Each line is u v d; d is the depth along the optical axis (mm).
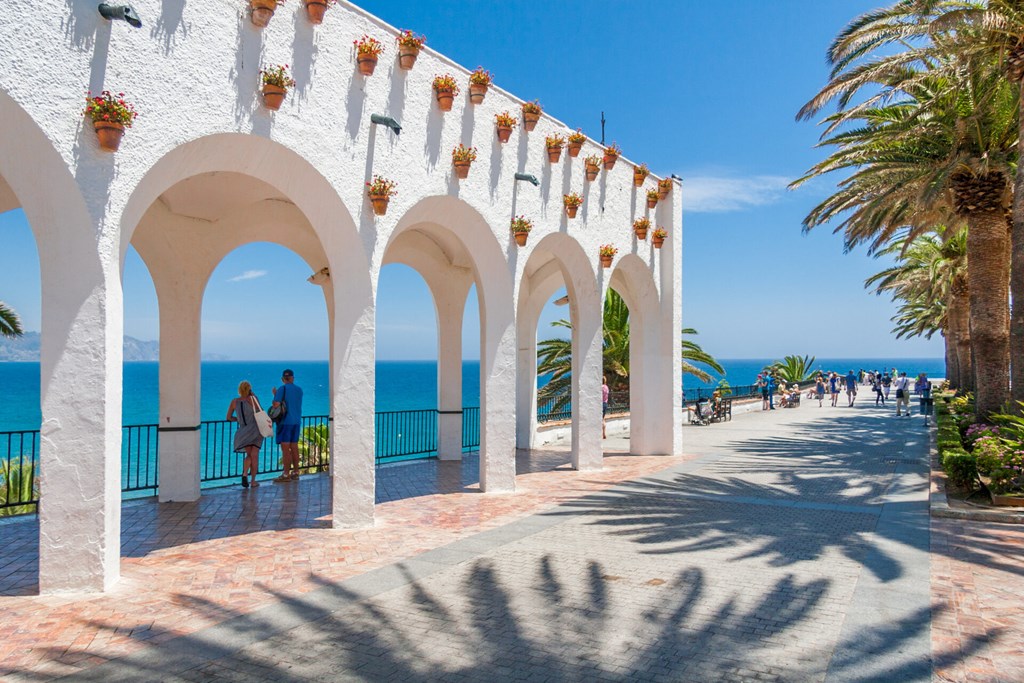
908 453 15648
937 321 41281
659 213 15273
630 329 15766
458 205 9992
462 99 9977
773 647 4906
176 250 9828
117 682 4340
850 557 7129
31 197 5820
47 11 5566
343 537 8031
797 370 54938
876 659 4688
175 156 6676
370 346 8531
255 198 9898
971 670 4516
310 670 4543
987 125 14695
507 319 10891
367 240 8469
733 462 14352
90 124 5840
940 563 6906
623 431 21203
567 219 12172
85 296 5934
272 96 7281
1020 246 11414
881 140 15898
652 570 6723
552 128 11812
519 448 16969
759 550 7418
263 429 11234
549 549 7492
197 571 6691
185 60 6625
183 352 10086
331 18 8117
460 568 6801
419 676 4469
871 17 13086
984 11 11469
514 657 4766
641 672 4531
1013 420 11055
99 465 6004
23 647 4867
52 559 5945
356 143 8383
